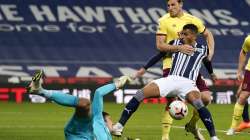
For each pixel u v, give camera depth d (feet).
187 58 81.30
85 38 252.42
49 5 262.88
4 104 195.31
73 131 64.18
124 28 259.19
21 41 247.29
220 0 276.21
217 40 258.78
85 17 261.44
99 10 264.93
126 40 254.27
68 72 236.84
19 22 254.47
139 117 152.35
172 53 85.71
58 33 253.03
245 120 112.57
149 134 109.19
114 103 203.10
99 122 66.74
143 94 80.74
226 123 138.62
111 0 269.64
